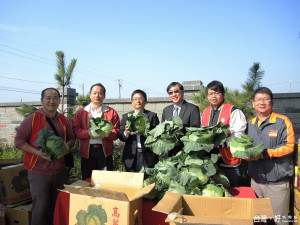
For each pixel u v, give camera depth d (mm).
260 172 2982
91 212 2275
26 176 3842
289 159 2936
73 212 2355
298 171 3037
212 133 2695
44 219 3146
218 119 3352
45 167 3064
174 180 2588
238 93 4930
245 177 4672
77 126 3785
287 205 2973
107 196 2215
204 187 2645
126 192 2660
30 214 3449
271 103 3002
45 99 3150
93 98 3830
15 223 3498
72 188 2314
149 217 2564
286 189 2943
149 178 2758
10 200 3570
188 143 2746
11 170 3631
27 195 3816
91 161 3781
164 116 4070
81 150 3805
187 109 3793
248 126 3230
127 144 3863
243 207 2303
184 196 2385
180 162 2771
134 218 2309
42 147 2875
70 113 6594
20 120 9219
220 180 2850
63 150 2994
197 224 1911
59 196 2775
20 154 7250
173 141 3174
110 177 2750
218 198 2336
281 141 2922
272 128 2971
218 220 1949
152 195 2592
